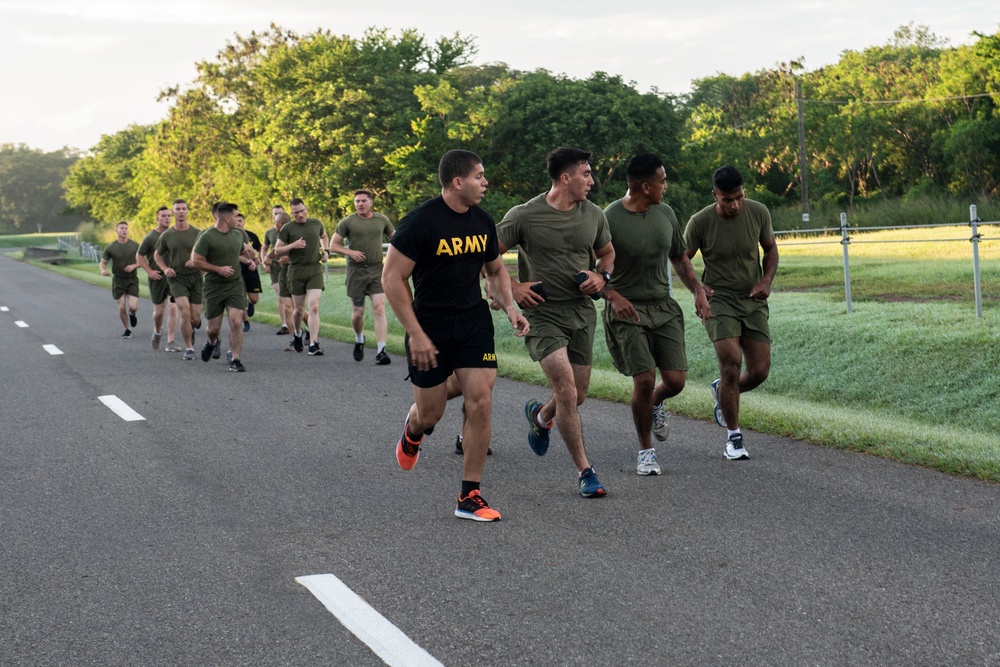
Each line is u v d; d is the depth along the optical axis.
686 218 50.41
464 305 5.59
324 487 6.40
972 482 5.95
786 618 3.95
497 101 50.41
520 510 5.69
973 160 53.41
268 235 16.88
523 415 8.91
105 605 4.34
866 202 57.56
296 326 14.40
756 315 6.93
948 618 3.89
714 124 68.12
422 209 5.48
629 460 6.93
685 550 4.86
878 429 7.37
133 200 92.62
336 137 50.78
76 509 6.00
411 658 3.67
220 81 62.62
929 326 11.63
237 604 4.30
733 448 6.79
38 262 59.97
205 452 7.60
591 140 48.44
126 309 17.59
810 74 66.94
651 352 6.62
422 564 4.77
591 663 3.58
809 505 5.57
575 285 6.09
